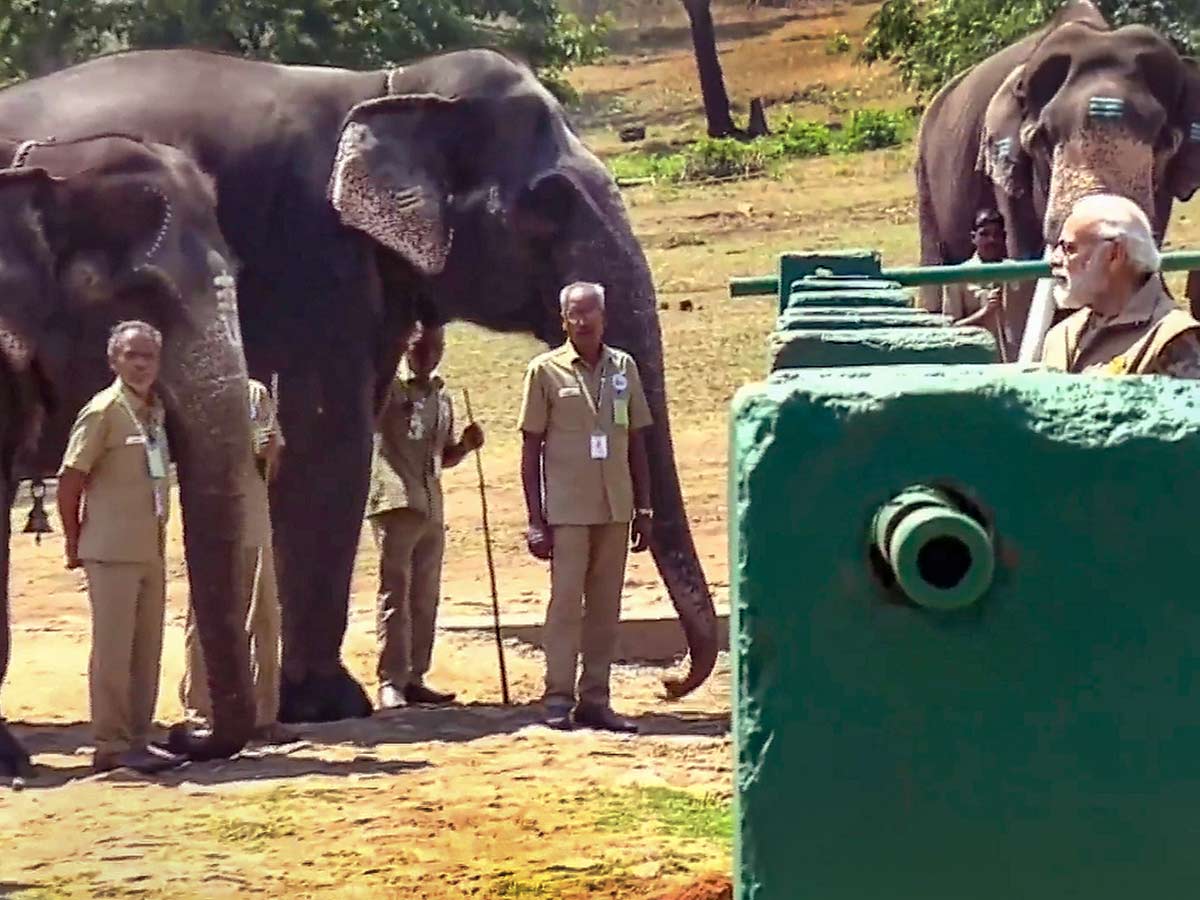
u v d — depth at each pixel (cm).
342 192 1094
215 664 912
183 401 922
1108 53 1492
